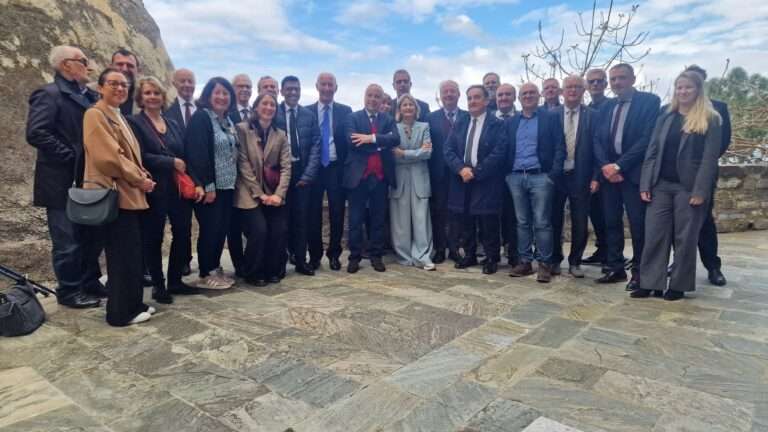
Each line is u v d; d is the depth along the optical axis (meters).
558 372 2.49
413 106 4.96
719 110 4.07
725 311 3.49
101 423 2.01
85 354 2.71
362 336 3.02
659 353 2.73
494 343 2.90
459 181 4.84
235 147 4.06
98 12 5.81
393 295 3.95
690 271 3.71
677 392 2.26
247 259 4.21
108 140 2.95
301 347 2.83
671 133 3.70
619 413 2.08
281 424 2.01
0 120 4.46
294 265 5.08
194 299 3.79
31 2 5.00
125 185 3.08
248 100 4.79
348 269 4.78
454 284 4.32
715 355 2.69
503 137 4.54
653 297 3.89
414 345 2.87
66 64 3.35
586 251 6.13
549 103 5.21
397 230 5.16
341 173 4.85
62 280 3.50
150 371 2.50
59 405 2.15
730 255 5.68
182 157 3.76
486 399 2.21
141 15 6.78
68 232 3.44
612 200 4.28
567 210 6.66
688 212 3.64
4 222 4.22
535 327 3.19
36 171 3.37
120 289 3.12
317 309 3.56
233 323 3.23
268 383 2.37
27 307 3.05
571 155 4.41
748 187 7.72
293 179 4.54
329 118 4.80
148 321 3.25
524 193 4.54
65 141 3.35
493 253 4.75
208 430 1.96
